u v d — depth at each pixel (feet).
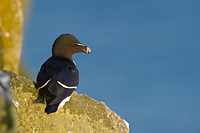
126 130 39.63
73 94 39.42
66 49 40.52
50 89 33.40
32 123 32.53
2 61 40.83
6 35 42.19
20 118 31.81
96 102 39.11
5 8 42.63
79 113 36.94
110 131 38.42
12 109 11.21
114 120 39.17
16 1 44.19
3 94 10.99
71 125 35.70
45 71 35.04
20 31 44.27
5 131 10.87
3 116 10.86
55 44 40.68
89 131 37.01
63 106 35.68
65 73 35.37
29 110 32.89
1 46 40.11
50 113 33.78
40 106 33.81
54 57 38.75
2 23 42.50
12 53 42.29
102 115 38.52
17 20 43.39
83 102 37.99
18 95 32.73
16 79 33.60
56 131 34.06
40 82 34.01
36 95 34.12
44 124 33.42
